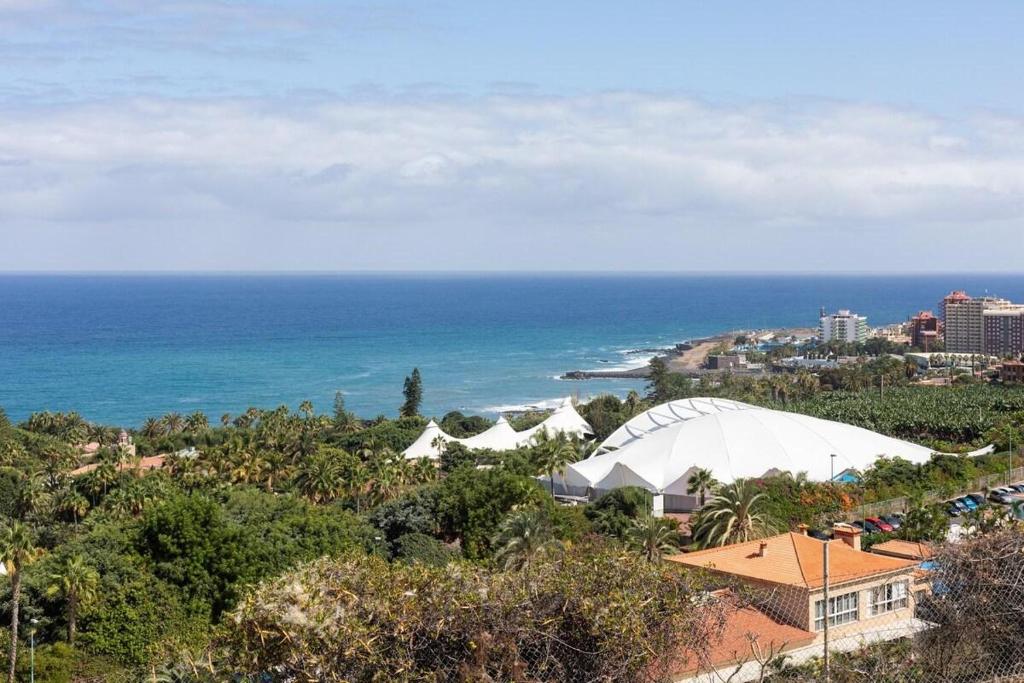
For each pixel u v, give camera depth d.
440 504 73.00
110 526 66.06
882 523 74.12
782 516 77.44
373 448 138.62
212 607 57.53
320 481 99.06
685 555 39.97
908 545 45.84
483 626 21.28
